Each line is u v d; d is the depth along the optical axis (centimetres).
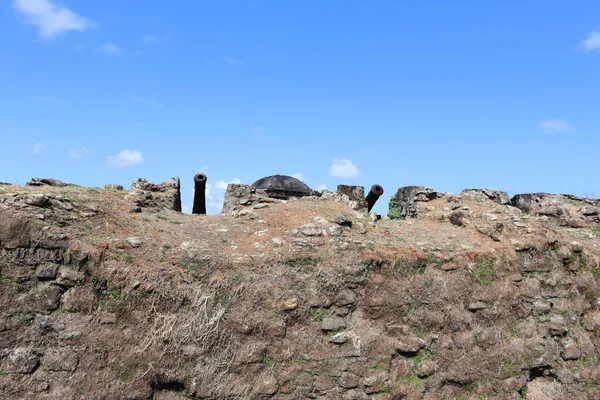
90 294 730
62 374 696
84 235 783
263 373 766
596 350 954
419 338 838
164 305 748
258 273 811
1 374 681
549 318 938
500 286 922
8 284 707
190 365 739
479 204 1227
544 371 916
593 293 999
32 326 704
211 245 853
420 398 818
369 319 838
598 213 1235
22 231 726
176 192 1188
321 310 816
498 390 859
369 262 856
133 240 804
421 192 1275
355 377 795
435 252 919
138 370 718
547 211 1260
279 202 1101
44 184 963
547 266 974
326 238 883
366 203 1239
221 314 763
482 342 871
